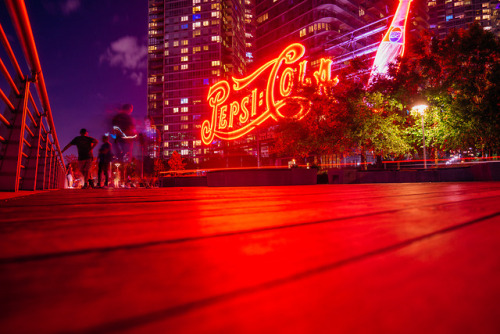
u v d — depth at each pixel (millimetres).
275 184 14297
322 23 88062
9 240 958
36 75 5047
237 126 37906
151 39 135250
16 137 4773
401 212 1744
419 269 655
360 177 18859
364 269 655
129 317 387
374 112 22281
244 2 151875
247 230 1172
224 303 456
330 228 1202
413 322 394
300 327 369
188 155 120500
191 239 999
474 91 19516
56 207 2281
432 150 25969
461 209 1893
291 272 633
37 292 487
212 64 125000
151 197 3744
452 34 21312
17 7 3557
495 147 20703
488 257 750
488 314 423
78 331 333
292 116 26109
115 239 990
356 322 391
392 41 43875
